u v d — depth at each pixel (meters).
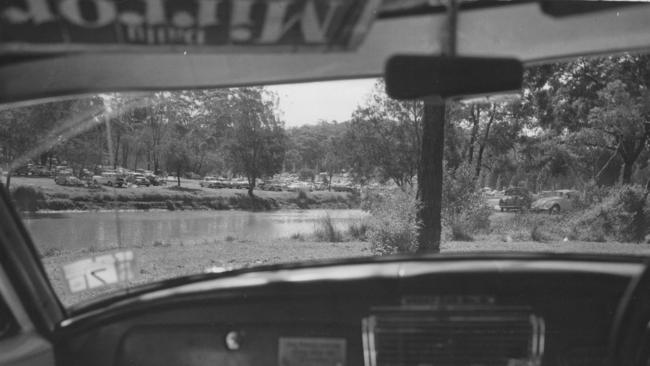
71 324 2.27
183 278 2.47
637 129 19.66
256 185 22.16
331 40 1.83
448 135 18.06
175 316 2.29
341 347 2.25
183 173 17.48
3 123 3.64
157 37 1.79
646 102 18.11
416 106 10.70
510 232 17.20
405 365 2.18
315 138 18.05
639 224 18.12
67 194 12.45
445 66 1.90
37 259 2.40
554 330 2.25
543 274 2.23
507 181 24.14
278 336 2.28
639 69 17.20
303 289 2.25
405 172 15.70
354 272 2.32
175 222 17.55
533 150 21.84
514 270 2.27
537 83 13.80
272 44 1.85
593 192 19.38
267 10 1.62
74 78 2.24
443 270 2.28
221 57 2.05
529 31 2.33
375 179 16.38
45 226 11.73
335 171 19.25
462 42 2.23
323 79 2.29
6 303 2.28
